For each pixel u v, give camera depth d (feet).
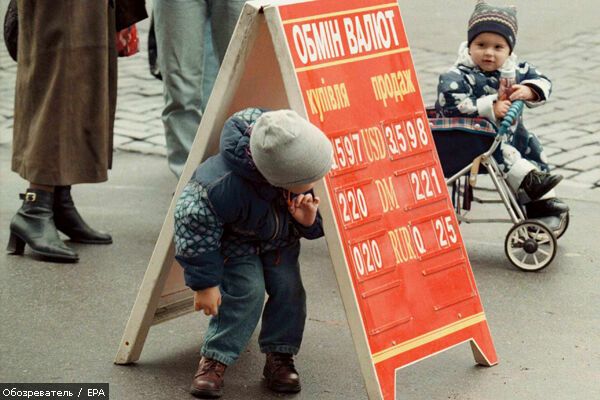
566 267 22.63
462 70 22.88
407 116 17.34
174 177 28.99
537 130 32.19
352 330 15.93
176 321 19.66
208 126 16.07
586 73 37.83
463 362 18.20
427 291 16.96
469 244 24.09
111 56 22.84
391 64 17.21
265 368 17.20
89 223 25.05
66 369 17.62
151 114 34.47
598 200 26.96
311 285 21.59
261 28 15.75
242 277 16.37
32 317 19.69
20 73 22.70
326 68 16.10
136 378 17.38
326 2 16.24
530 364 18.10
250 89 16.58
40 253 22.39
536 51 40.63
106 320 19.65
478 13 22.95
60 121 22.27
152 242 23.86
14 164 22.98
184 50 25.41
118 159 30.45
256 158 14.64
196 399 16.74
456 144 22.65
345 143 16.17
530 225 22.40
